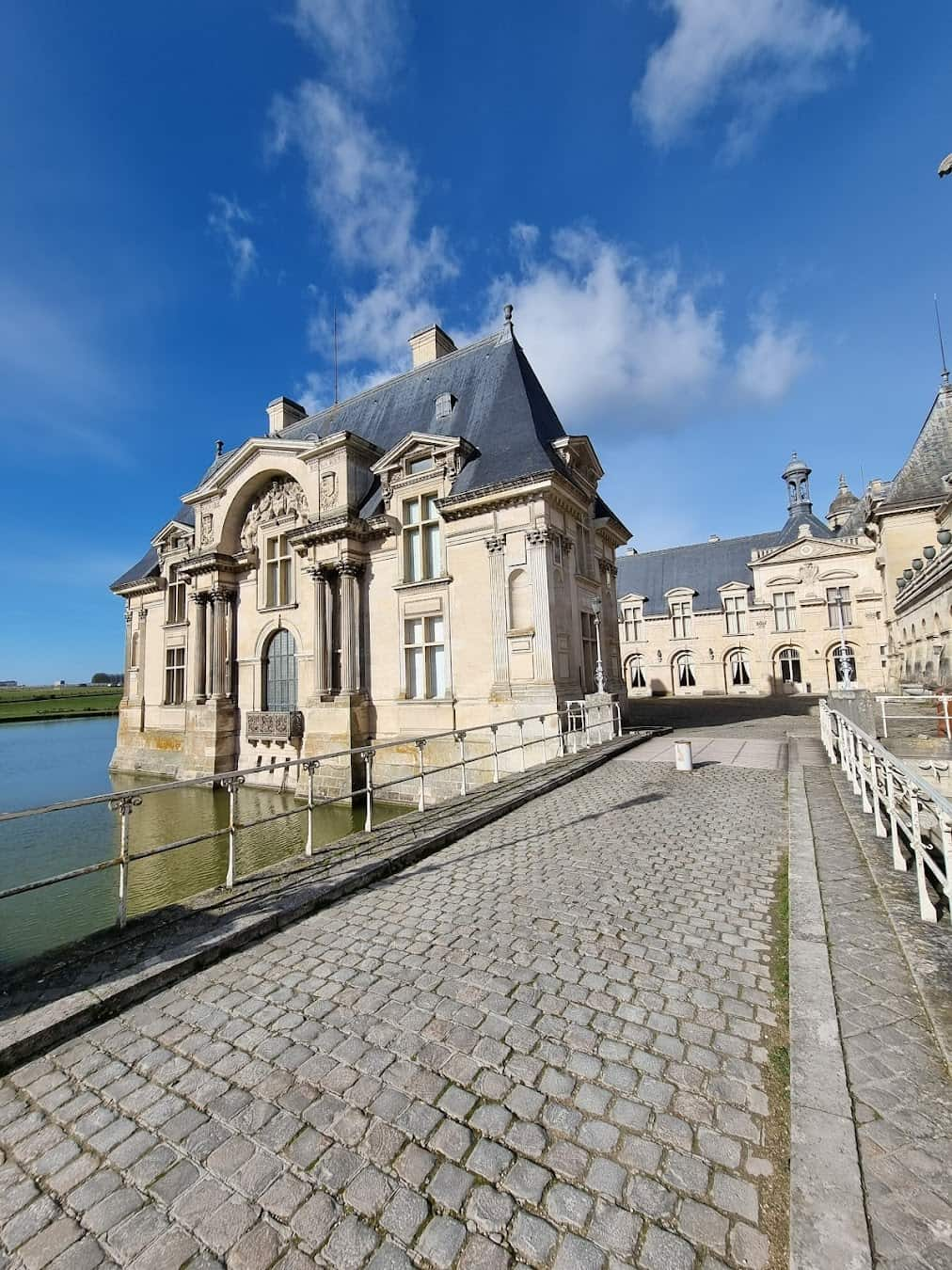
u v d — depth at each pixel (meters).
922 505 22.59
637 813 7.87
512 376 16.95
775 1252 2.01
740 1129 2.54
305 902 5.00
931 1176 2.21
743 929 4.43
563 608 15.16
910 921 4.21
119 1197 2.39
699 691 38.41
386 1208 2.26
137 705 24.84
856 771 8.06
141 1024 3.56
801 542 34.41
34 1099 2.98
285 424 26.55
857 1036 3.03
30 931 8.64
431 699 15.72
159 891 10.40
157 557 26.09
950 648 15.62
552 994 3.64
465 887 5.47
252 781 19.19
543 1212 2.21
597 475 19.78
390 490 16.94
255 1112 2.79
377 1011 3.55
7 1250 2.20
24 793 19.91
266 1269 2.06
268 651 20.03
